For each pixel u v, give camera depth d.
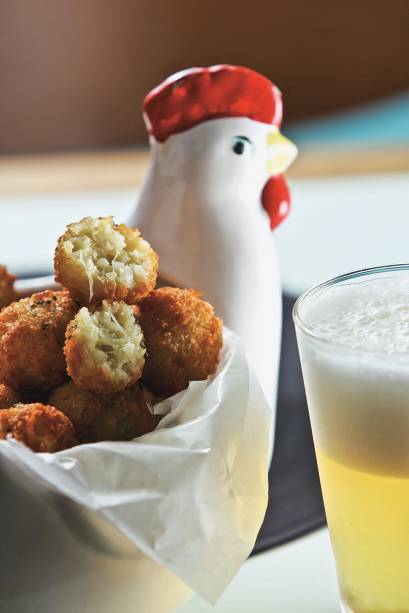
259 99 0.54
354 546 0.42
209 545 0.40
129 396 0.44
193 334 0.45
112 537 0.39
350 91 1.46
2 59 1.39
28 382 0.44
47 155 1.46
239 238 0.54
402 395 0.39
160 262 0.54
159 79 1.44
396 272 0.44
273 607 0.46
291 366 0.65
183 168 0.54
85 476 0.39
